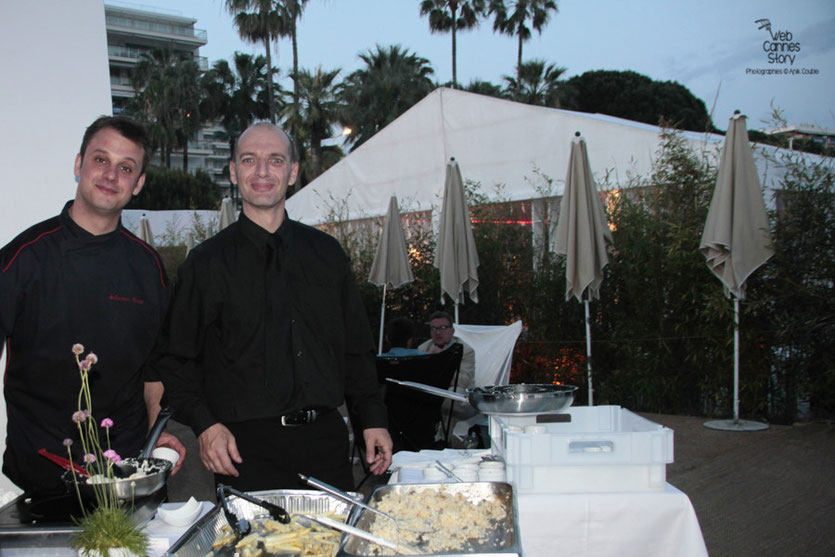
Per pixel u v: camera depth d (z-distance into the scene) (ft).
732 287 16.29
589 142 24.18
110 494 4.49
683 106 106.63
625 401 20.17
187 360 6.25
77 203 6.15
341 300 6.64
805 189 17.57
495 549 4.05
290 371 6.14
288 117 95.40
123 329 6.18
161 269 6.57
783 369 18.01
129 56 183.11
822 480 12.78
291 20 91.40
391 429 12.59
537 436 6.27
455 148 28.94
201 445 5.91
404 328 14.85
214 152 175.42
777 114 19.53
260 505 4.95
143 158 6.22
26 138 8.97
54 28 9.19
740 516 11.17
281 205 6.46
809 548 9.78
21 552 4.26
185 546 4.16
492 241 23.97
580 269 16.93
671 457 6.21
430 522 4.78
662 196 19.93
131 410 6.47
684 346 18.67
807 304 17.35
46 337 5.90
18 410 6.07
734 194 16.12
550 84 98.22
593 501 6.09
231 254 6.21
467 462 7.27
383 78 93.76
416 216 30.63
